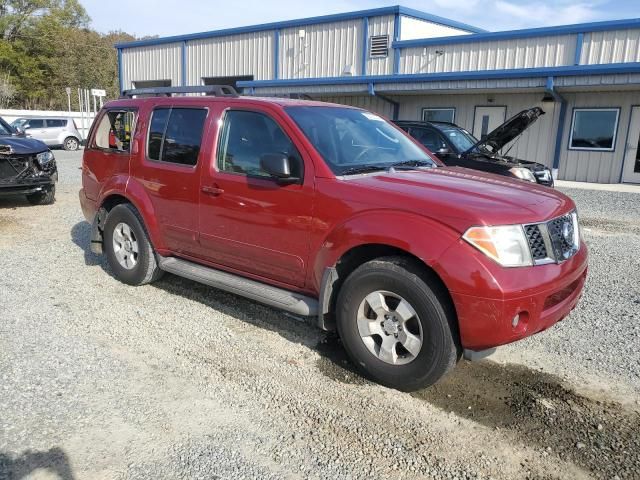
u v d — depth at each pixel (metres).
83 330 4.46
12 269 6.09
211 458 2.88
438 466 2.87
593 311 5.06
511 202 3.48
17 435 3.02
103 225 5.79
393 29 21.20
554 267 3.39
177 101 5.04
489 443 3.07
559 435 3.15
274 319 4.80
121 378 3.69
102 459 2.85
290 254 4.05
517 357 4.13
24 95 53.94
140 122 5.32
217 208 4.49
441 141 9.82
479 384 3.72
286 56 24.88
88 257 6.66
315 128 4.21
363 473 2.80
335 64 23.22
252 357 4.06
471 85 17.06
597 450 3.02
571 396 3.58
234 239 4.41
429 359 3.38
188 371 3.82
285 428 3.17
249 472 2.78
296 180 3.97
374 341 3.69
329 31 23.17
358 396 3.54
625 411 3.42
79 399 3.41
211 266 4.86
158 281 5.76
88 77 50.59
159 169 5.02
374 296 3.58
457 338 3.38
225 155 4.52
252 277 4.51
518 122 9.14
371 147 4.47
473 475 2.80
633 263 6.79
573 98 16.83
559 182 16.45
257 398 3.49
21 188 9.58
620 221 9.98
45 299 5.16
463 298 3.18
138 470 2.77
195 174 4.67
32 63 53.12
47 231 8.11
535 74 15.59
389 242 3.43
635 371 3.92
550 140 17.41
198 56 28.58
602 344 4.36
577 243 3.84
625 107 16.02
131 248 5.49
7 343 4.16
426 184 3.74
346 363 4.00
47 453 2.88
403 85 18.72
